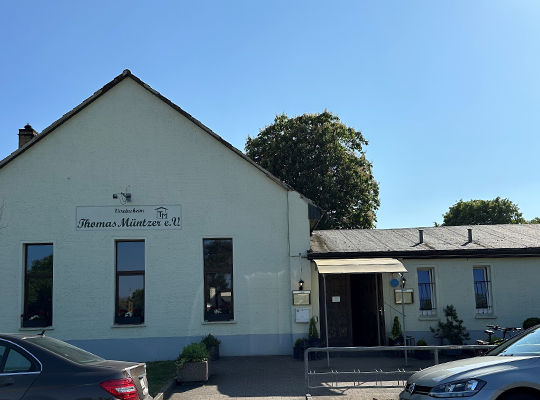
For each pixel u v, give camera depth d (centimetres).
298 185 2956
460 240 1698
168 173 1552
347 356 1480
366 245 1630
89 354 732
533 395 654
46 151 1548
